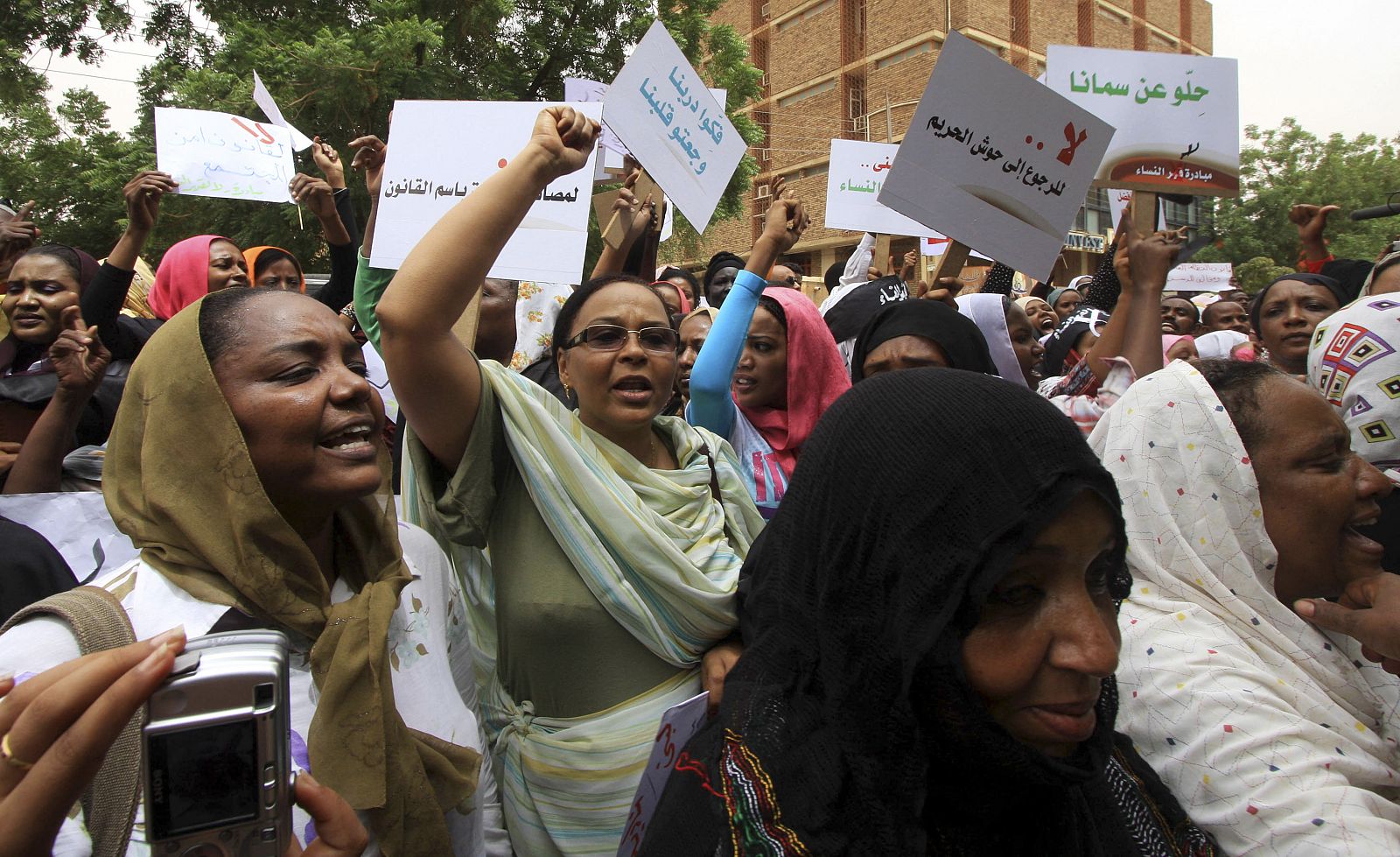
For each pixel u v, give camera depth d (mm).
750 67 15891
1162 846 1025
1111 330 2664
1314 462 1322
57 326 2602
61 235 16281
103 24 14227
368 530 1285
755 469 2498
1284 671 1287
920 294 3453
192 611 1072
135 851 920
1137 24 30062
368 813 1112
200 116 3957
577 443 1693
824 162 27172
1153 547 1381
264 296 1189
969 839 889
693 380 2414
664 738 1155
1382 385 1822
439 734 1255
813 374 2547
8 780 684
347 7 13297
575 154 1625
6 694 747
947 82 2660
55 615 1003
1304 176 24891
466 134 2488
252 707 741
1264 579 1372
